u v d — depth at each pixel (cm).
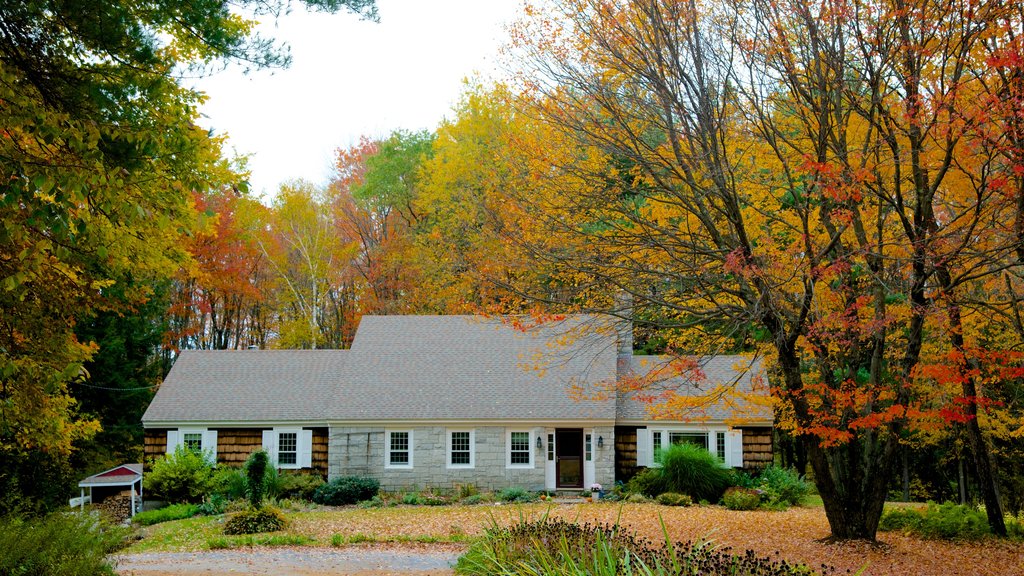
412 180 4666
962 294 1598
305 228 4756
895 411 1422
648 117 1547
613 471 2912
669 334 1812
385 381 3131
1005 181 1190
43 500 2094
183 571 1641
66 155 984
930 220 1450
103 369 3756
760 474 2903
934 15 1262
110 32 999
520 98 1593
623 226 1677
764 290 1443
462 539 2005
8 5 934
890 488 3472
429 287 3934
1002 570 1430
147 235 1412
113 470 2908
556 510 2453
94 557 1173
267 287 5038
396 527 2214
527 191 1652
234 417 3073
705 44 1491
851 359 1688
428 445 2984
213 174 1358
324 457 3070
